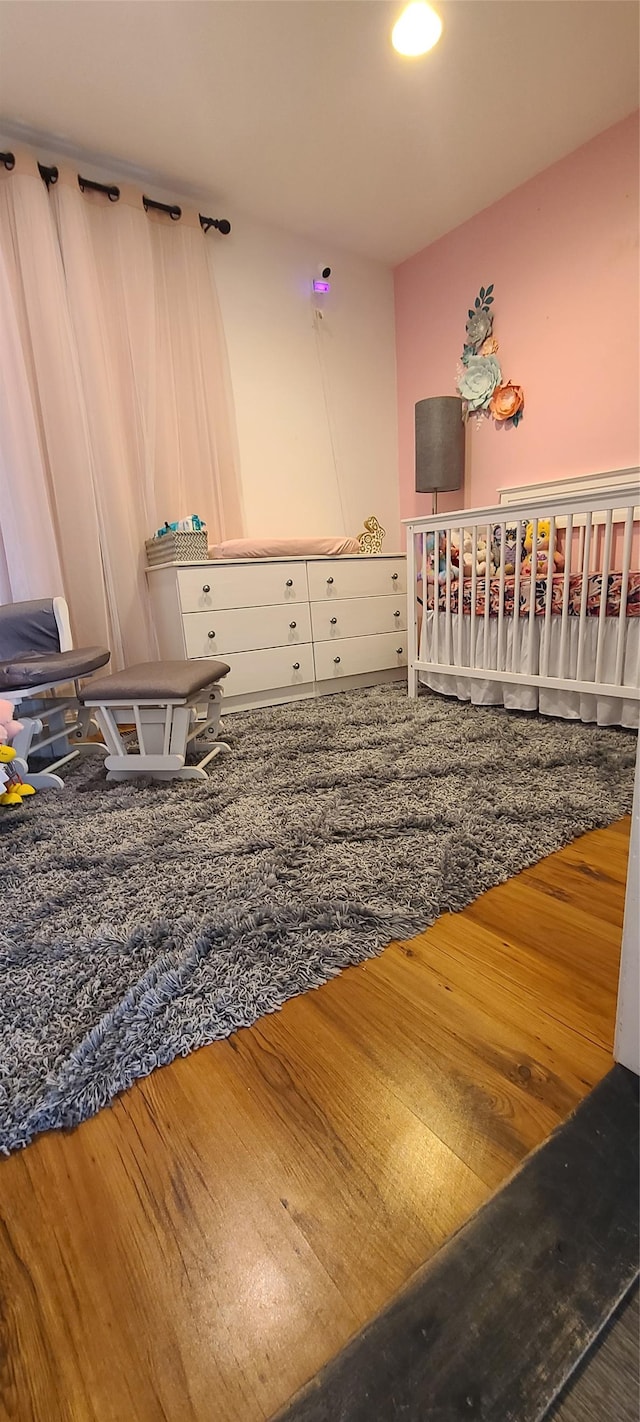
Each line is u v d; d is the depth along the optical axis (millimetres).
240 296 2990
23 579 2439
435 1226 556
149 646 2863
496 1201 569
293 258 3131
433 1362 457
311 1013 833
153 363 2648
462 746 1978
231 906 1075
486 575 2354
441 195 2820
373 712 2531
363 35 1927
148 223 2609
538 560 2514
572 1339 464
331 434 3406
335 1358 464
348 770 1779
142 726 1875
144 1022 814
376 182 2709
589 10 1884
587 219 2551
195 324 2771
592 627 2123
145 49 1930
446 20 1892
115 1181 620
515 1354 458
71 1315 507
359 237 3166
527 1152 617
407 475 3678
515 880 1156
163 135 2344
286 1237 556
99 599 2621
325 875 1173
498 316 2982
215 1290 519
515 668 2355
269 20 1849
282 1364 464
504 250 2891
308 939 978
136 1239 564
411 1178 602
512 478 3059
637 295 2449
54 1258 552
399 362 3582
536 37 1971
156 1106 702
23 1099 705
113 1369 471
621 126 2377
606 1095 672
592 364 2641
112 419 2602
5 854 1382
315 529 3412
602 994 844
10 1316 509
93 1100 702
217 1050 778
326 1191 596
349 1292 508
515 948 953
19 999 872
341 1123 667
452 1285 505
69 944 990
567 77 2150
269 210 2896
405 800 1537
